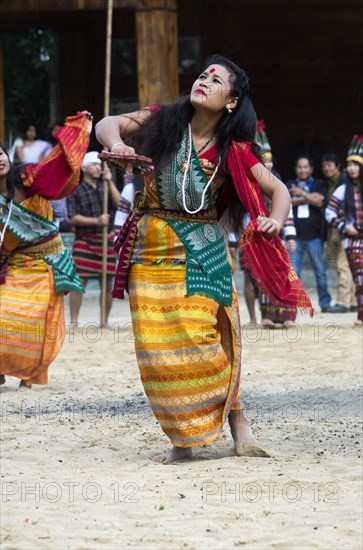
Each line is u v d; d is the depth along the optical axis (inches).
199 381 392.5
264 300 834.8
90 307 1052.5
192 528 314.5
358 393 549.3
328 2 1424.7
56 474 384.2
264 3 1430.9
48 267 560.1
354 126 1434.5
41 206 551.8
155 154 392.2
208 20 1433.3
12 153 1179.3
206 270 395.2
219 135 393.7
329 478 373.4
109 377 613.9
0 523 321.1
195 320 390.3
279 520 323.0
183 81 1438.2
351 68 1433.3
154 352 392.5
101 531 312.2
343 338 773.3
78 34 1439.5
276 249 393.7
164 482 367.9
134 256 400.8
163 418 397.4
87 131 538.0
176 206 395.9
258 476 375.6
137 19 1023.6
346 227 848.3
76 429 465.7
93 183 850.8
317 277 982.4
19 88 1708.9
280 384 581.0
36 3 1082.1
